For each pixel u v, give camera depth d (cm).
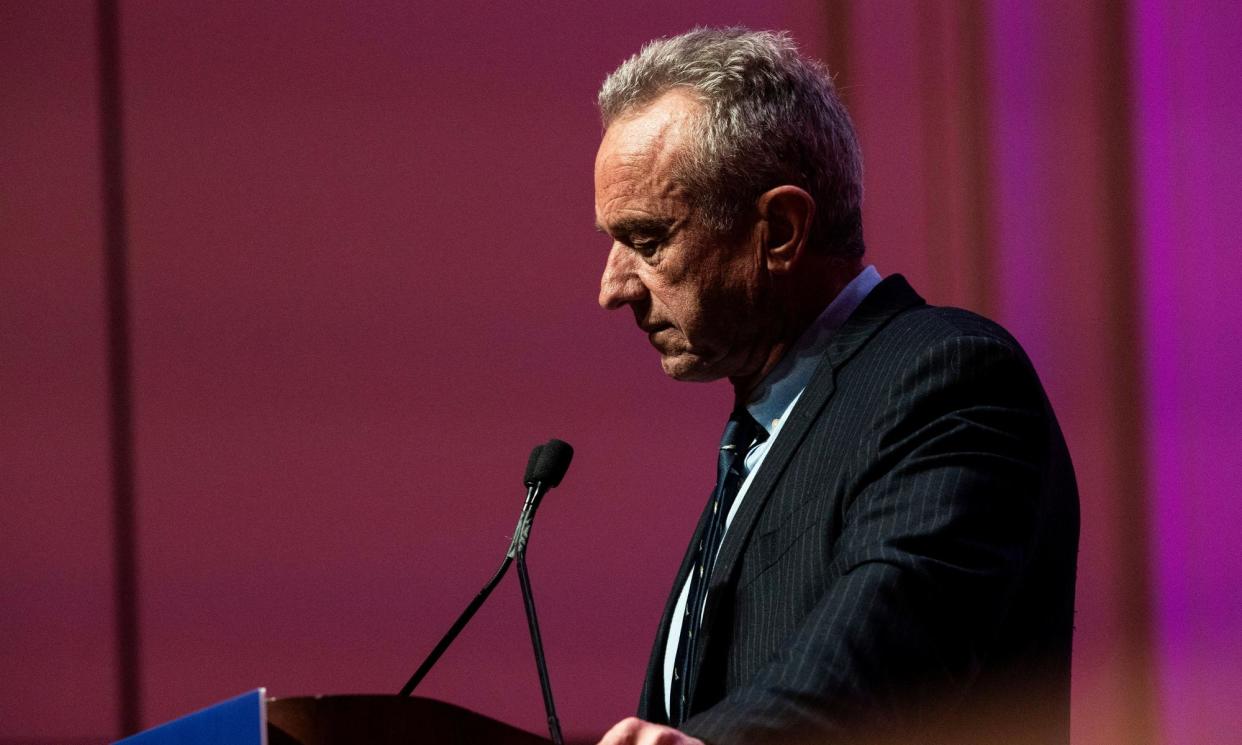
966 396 539
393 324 1358
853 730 450
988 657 535
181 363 1363
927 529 497
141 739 420
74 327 1370
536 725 1303
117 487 1353
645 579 1318
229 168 1379
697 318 611
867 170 1301
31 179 1384
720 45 625
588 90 1379
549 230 1365
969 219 1285
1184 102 1280
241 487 1348
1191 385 1260
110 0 1392
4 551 1349
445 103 1377
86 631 1341
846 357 595
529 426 1343
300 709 405
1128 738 1240
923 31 1310
